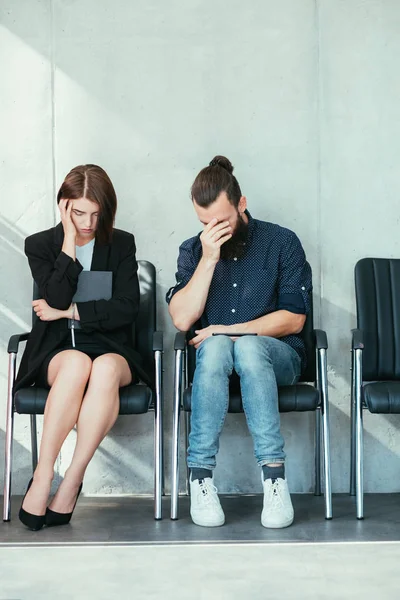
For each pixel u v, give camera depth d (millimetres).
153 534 3035
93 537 2998
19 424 3859
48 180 3861
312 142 3846
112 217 3404
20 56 3861
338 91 3846
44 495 3096
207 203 3264
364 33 3844
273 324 3346
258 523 3182
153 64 3854
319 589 2387
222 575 2527
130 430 3861
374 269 3629
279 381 3314
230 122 3850
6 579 2516
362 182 3846
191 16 3846
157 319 3875
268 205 3855
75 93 3857
